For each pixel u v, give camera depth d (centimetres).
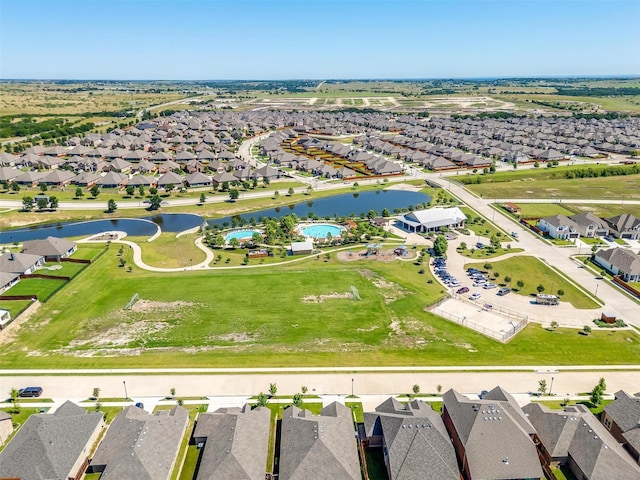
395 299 10569
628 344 8825
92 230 15675
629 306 10344
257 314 9925
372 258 13062
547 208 17850
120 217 16938
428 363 8225
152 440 6059
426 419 6153
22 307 9956
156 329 9344
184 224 16325
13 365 8156
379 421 6431
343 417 6569
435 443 5856
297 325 9481
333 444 5953
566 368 8100
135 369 8062
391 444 5912
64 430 6247
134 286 11262
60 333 9194
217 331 9269
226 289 11106
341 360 8319
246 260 12900
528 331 9269
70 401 7012
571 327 9450
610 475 5562
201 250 13762
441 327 9425
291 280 11588
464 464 5819
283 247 13950
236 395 7431
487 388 7562
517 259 12938
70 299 10550
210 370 8038
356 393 7475
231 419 6353
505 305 10369
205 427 6444
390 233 15150
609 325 9506
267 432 6406
